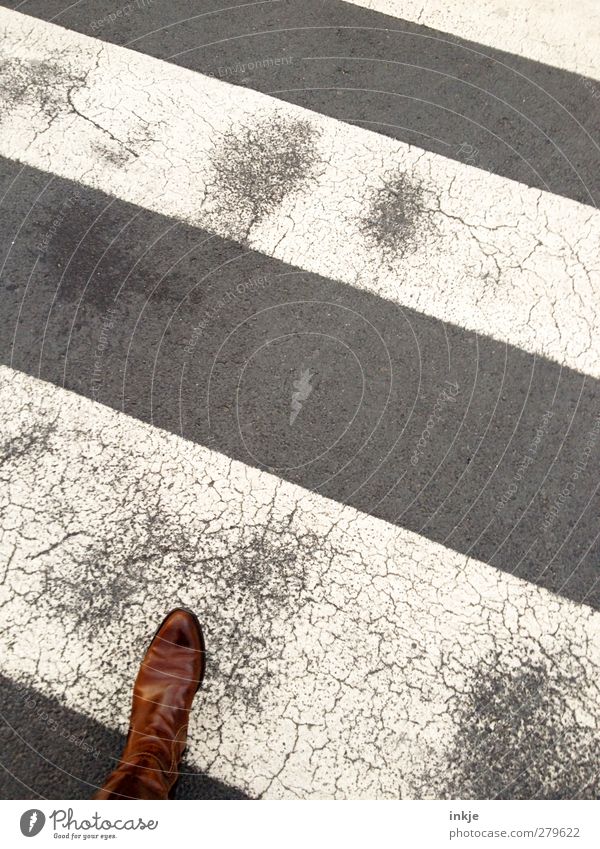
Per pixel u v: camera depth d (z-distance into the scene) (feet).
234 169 9.00
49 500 8.05
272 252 8.77
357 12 9.61
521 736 7.70
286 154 9.09
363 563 8.05
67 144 9.00
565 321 8.71
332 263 8.77
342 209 8.92
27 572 7.89
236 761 7.55
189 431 8.30
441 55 9.54
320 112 9.25
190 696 7.56
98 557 7.96
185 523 8.07
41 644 7.72
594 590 8.10
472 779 7.59
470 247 8.86
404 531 8.14
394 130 9.23
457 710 7.74
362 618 7.91
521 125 9.34
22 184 8.87
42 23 9.37
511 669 7.85
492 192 9.06
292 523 8.11
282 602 7.92
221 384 8.46
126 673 7.72
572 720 7.74
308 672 7.77
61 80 9.20
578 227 9.00
